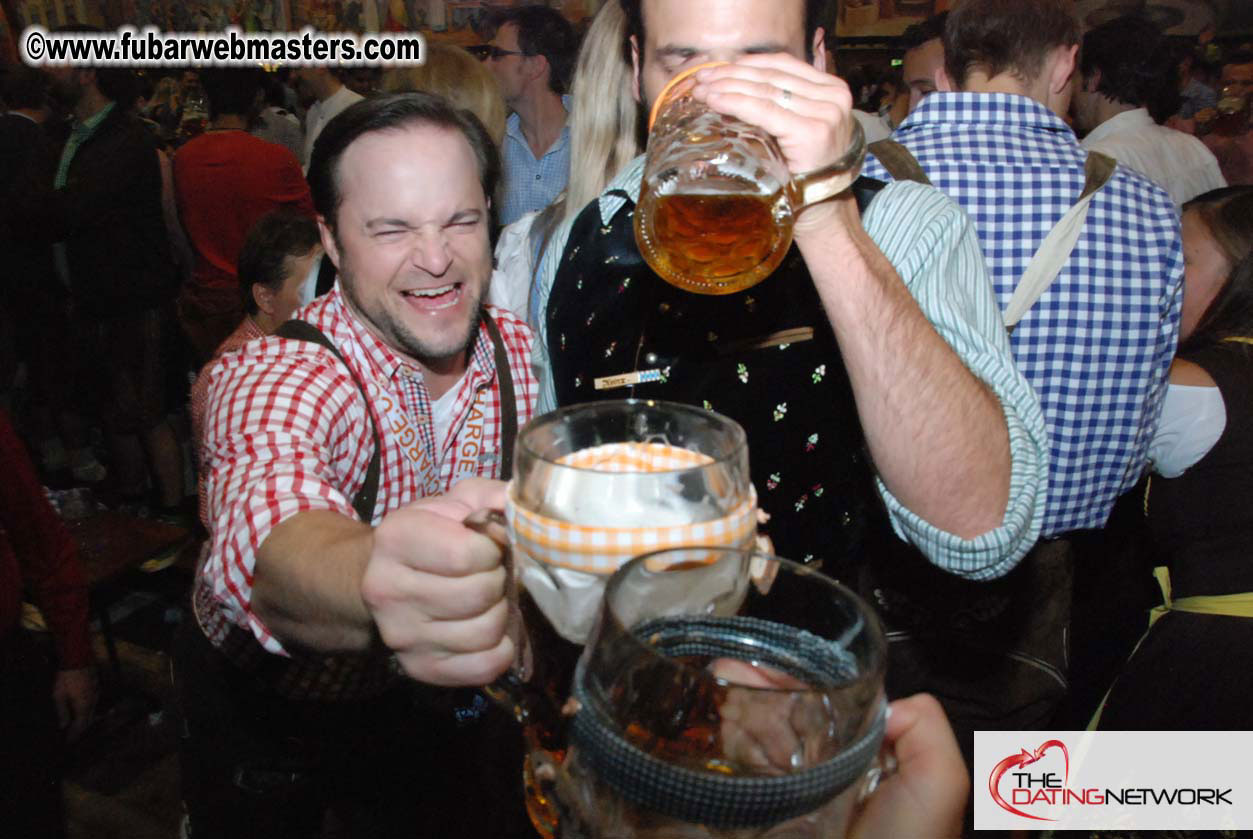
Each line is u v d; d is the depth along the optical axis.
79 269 3.30
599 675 0.36
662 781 0.33
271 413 0.93
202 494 1.19
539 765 0.49
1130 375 1.46
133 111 3.55
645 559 0.40
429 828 1.29
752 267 0.74
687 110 0.71
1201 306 1.68
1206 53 5.32
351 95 4.38
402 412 1.09
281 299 2.07
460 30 7.14
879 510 1.13
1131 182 1.46
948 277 0.88
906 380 0.74
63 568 1.39
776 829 0.35
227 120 3.73
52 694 1.34
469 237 1.07
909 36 3.06
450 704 1.18
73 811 2.04
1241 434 1.45
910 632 1.50
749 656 0.40
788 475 0.99
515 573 0.51
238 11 7.15
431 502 0.56
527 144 3.06
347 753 1.26
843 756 0.33
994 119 1.48
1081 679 2.15
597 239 1.05
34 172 3.27
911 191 0.92
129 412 3.44
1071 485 1.51
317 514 0.73
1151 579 2.14
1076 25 1.59
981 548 0.80
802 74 0.68
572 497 0.47
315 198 1.09
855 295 0.73
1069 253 1.43
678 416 0.58
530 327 1.23
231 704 1.27
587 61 1.40
